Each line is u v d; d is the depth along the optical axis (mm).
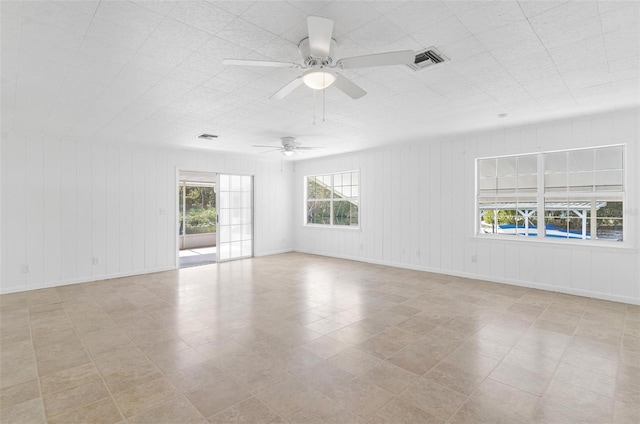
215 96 3398
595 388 2258
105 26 2076
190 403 2111
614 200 4270
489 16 2027
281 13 1971
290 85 2516
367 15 2006
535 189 4930
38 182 5012
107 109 3805
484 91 3346
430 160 5879
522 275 4914
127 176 5883
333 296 4469
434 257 5859
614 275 4172
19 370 2533
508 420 1936
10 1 1789
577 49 2457
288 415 1988
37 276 4980
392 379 2387
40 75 2820
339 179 7621
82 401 2137
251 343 3000
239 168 7508
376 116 4242
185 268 6500
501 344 2953
